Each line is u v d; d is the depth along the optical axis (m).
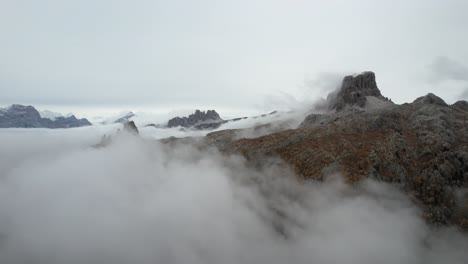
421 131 129.50
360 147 129.38
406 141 125.25
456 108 155.62
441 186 102.69
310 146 142.00
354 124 149.00
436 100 153.25
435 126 128.50
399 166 111.88
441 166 106.44
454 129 127.75
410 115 147.75
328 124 163.00
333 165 122.94
